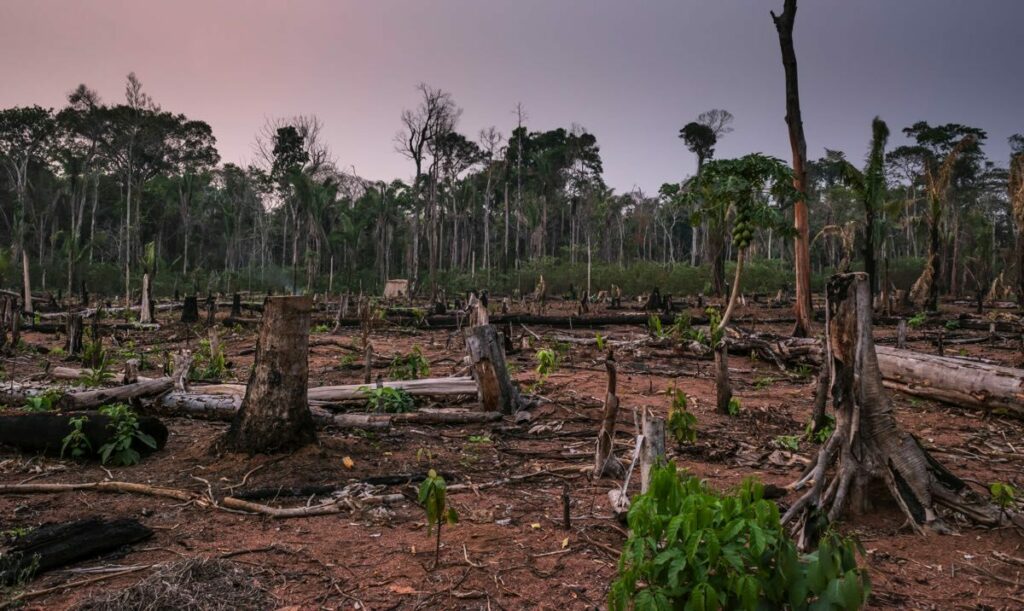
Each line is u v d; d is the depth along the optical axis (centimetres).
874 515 444
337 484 485
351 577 339
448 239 7156
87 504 442
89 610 290
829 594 248
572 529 414
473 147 5906
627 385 1018
